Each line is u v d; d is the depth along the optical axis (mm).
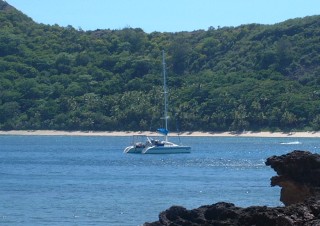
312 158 64312
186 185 148500
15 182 159500
